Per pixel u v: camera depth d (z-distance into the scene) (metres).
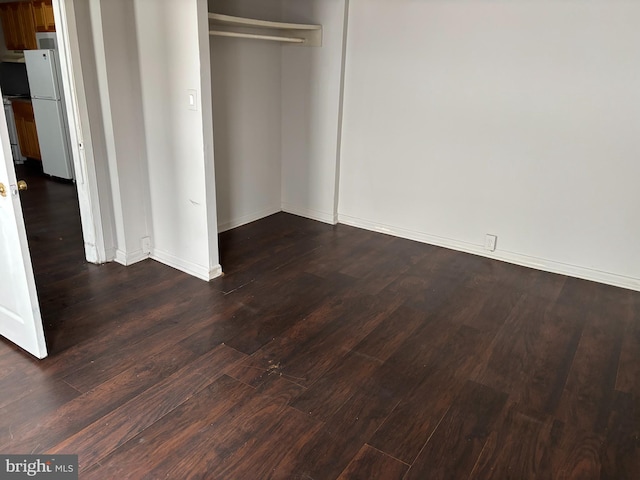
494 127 3.41
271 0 3.96
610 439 1.92
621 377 2.31
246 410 2.03
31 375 2.20
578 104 3.08
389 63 3.72
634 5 2.78
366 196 4.19
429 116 3.66
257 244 3.86
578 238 3.31
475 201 3.65
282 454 1.81
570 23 2.98
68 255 3.51
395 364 2.37
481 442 1.89
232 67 3.80
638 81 2.88
